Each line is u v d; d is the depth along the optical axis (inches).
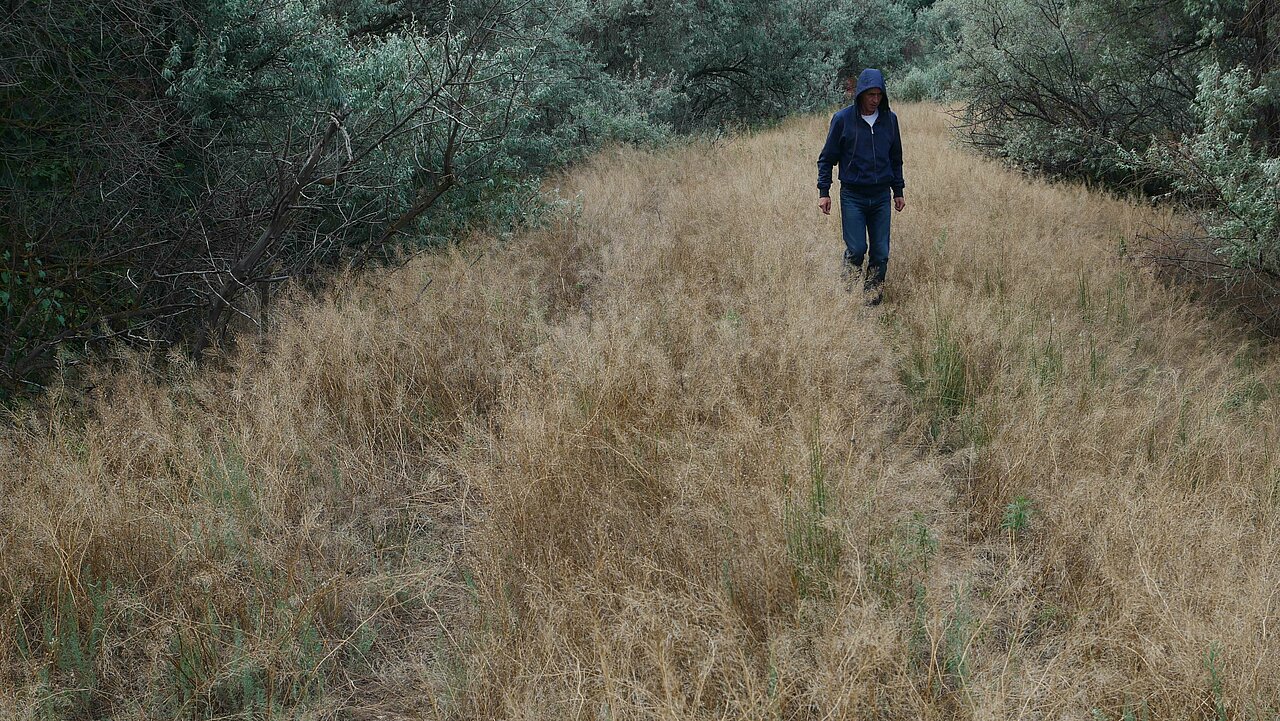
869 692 85.7
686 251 241.9
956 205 314.5
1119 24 331.3
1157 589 98.2
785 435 125.7
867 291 211.0
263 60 242.2
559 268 248.7
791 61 814.5
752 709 82.1
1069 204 322.7
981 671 89.3
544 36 378.6
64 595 108.4
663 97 616.1
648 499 127.9
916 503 115.3
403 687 103.4
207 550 115.7
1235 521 122.3
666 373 153.8
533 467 125.4
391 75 257.0
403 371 172.4
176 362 165.2
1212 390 163.6
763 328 168.1
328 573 116.6
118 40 220.5
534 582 107.7
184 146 228.5
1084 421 146.6
